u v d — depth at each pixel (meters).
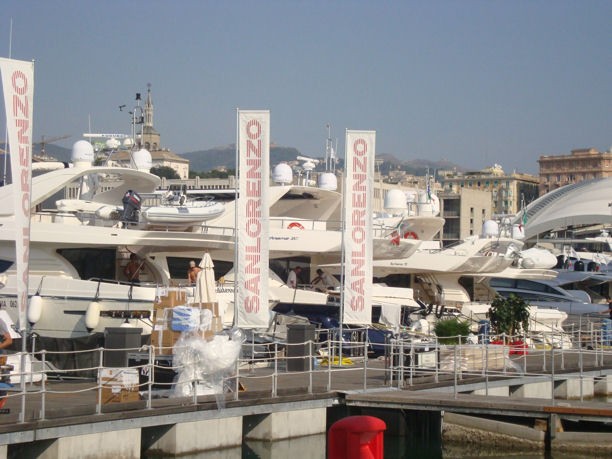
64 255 33.81
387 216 48.44
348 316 30.19
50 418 18.95
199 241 33.81
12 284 32.41
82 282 31.16
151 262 34.91
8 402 21.86
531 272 54.38
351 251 30.17
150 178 36.72
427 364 29.06
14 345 29.48
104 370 21.28
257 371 29.66
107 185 42.94
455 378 25.69
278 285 39.41
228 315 34.78
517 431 24.75
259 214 28.73
